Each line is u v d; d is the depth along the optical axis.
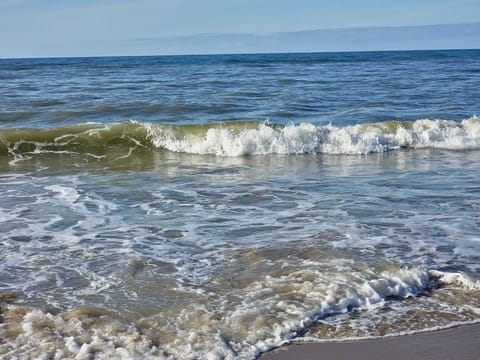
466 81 32.00
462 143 14.62
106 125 14.62
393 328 4.71
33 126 16.39
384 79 34.34
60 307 4.99
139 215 8.02
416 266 5.82
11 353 4.18
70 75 39.81
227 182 10.25
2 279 5.65
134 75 39.69
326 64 59.94
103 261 6.15
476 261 6.10
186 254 6.35
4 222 7.63
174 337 4.46
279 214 7.99
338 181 10.27
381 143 14.54
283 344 4.44
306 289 5.29
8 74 41.38
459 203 8.54
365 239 6.77
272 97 23.16
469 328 4.71
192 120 17.36
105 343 4.34
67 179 10.52
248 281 5.51
